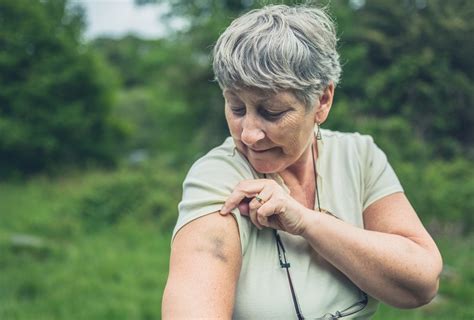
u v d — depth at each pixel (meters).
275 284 1.32
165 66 16.69
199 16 15.09
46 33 15.73
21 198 11.68
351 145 1.56
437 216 7.30
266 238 1.35
